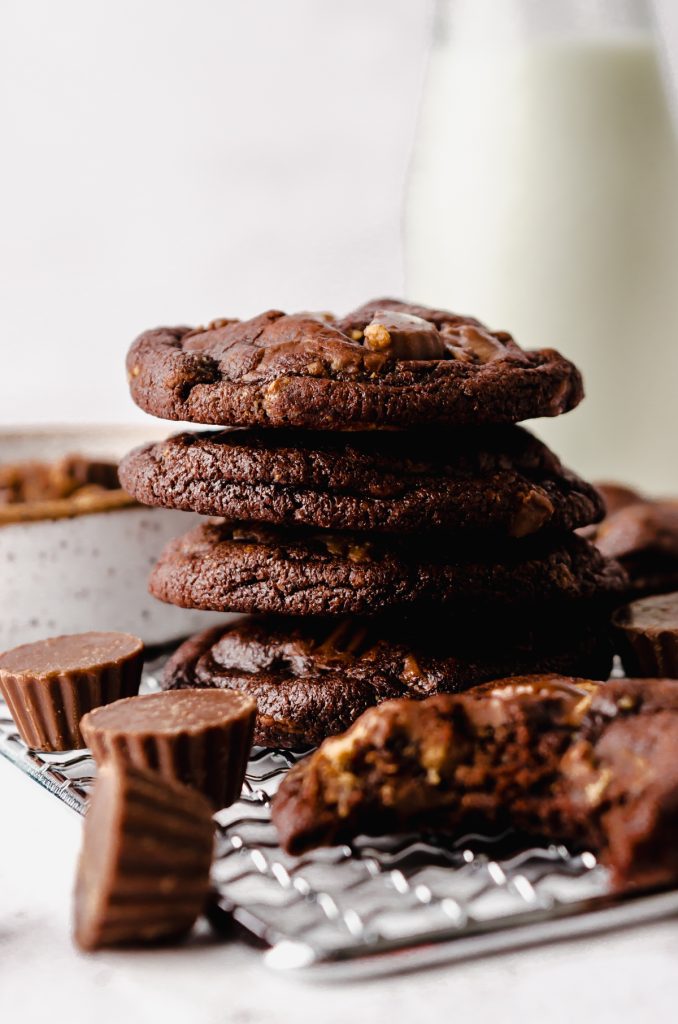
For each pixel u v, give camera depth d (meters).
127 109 0.81
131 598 0.49
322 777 0.37
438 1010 0.33
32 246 0.83
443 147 0.61
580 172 0.59
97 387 0.84
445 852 0.37
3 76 0.81
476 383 0.41
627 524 0.49
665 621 0.44
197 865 0.35
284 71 0.81
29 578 0.48
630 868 0.35
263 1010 0.34
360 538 0.42
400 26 0.80
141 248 0.83
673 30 0.76
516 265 0.60
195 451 0.42
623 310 0.60
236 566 0.42
